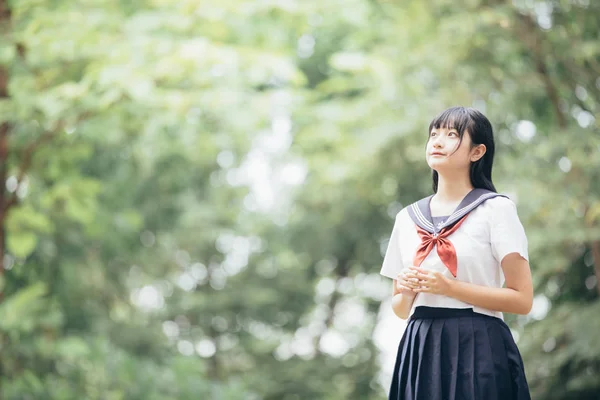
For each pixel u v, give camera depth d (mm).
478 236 3385
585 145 8883
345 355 21422
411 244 3521
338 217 18609
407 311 3553
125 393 11922
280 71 10133
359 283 22406
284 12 10531
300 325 22297
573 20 9336
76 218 11398
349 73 15570
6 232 10562
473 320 3340
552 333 9547
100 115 10164
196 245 21656
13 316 9750
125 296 16938
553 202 8922
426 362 3367
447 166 3484
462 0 10086
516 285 3332
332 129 13586
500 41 9844
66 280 12289
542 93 9828
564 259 9609
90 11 10492
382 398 19766
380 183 14602
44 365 10828
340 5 10719
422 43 11211
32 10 10352
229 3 10258
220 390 13508
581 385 9172
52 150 10680
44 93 9547
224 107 10227
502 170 9992
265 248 22406
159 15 10648
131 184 15117
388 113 12914
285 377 19938
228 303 21078
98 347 11953
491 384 3268
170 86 11352
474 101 10602
